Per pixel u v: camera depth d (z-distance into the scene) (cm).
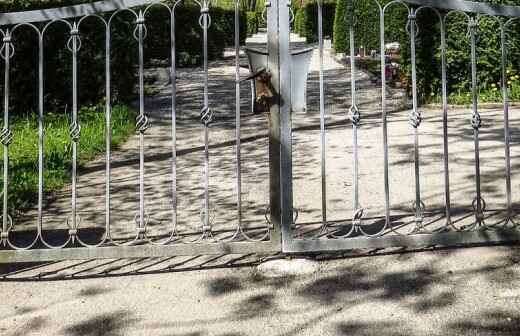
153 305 316
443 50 365
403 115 1060
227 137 910
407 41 1191
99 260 387
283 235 354
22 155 720
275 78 348
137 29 361
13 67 1033
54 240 431
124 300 324
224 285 338
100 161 749
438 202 506
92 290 338
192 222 474
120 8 352
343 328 284
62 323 300
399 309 301
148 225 468
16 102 1044
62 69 1066
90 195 577
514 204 490
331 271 351
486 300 307
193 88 1529
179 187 604
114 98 1123
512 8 372
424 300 310
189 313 306
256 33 2847
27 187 575
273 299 318
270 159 352
